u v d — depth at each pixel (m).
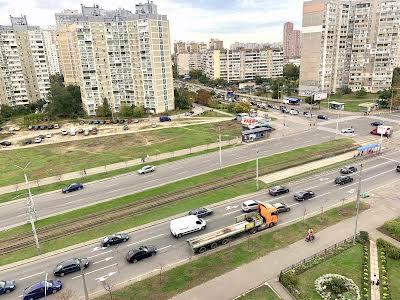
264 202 58.31
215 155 87.56
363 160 78.00
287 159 80.38
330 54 165.88
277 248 45.03
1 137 119.00
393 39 157.75
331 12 158.12
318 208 55.91
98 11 153.12
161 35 142.00
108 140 108.00
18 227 55.31
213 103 161.50
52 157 93.44
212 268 41.41
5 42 161.12
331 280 37.53
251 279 39.00
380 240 44.53
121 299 36.69
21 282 41.00
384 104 139.62
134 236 50.00
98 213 57.94
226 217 54.47
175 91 161.62
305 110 144.88
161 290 37.81
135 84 149.50
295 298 35.47
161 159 86.62
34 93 176.50
